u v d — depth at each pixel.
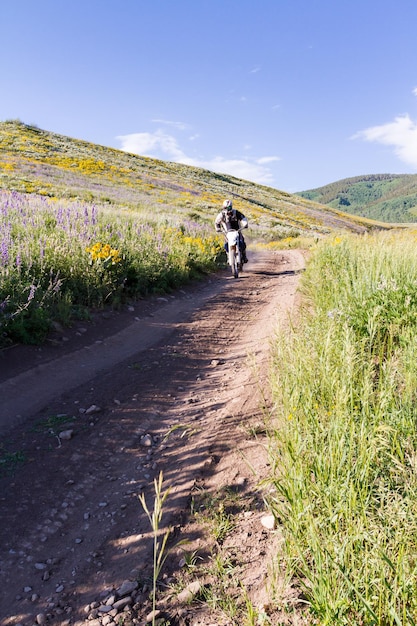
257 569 2.32
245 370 5.49
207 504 2.93
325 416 3.05
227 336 7.43
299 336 4.44
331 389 3.16
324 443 2.75
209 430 3.97
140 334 7.39
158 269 10.90
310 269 11.68
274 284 12.63
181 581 2.32
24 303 6.44
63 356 5.95
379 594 1.77
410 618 1.62
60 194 29.78
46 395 4.83
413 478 2.33
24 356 5.66
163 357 6.27
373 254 7.85
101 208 17.84
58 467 3.51
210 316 8.80
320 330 4.64
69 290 7.79
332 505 2.31
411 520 2.04
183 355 6.39
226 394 4.80
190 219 29.70
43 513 2.97
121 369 5.75
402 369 3.75
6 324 5.88
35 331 6.16
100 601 2.27
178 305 9.77
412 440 2.72
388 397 2.94
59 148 60.31
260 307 9.58
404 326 4.83
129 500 3.12
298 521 2.24
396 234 12.49
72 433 4.01
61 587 2.38
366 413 2.91
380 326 4.81
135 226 14.73
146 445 3.86
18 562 2.55
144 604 2.22
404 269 6.59
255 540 2.54
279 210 70.31
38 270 7.82
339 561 1.90
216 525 2.71
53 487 3.25
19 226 10.20
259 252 24.50
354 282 6.46
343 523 2.25
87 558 2.59
